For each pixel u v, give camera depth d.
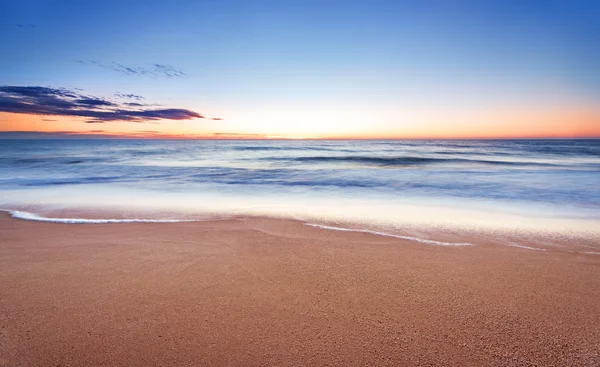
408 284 3.14
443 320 2.53
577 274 3.36
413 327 2.44
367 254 3.98
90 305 2.77
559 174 13.43
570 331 2.39
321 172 15.12
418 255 3.93
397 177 12.86
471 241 4.46
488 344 2.25
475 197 8.22
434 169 16.38
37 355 2.15
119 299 2.87
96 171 15.58
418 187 10.12
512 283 3.16
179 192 9.23
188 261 3.76
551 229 5.00
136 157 27.53
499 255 3.91
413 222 5.51
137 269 3.53
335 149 49.28
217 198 8.21
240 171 15.73
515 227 5.14
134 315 2.61
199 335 2.36
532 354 2.15
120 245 4.32
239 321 2.53
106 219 5.75
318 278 3.29
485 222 5.49
